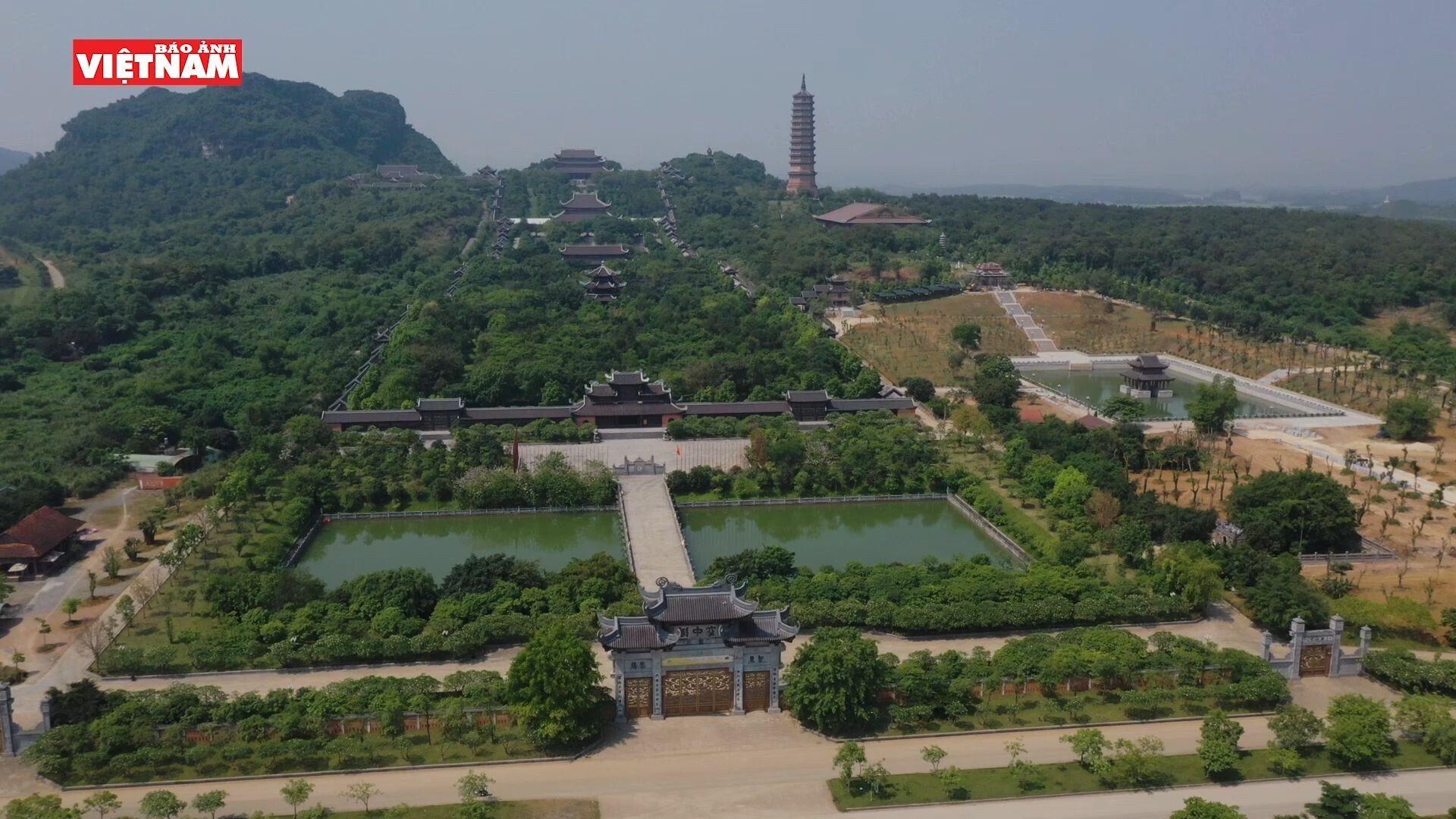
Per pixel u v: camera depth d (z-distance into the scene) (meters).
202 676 97.56
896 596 111.19
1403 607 106.75
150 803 72.44
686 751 86.12
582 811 77.56
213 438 172.62
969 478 153.25
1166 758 85.00
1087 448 160.62
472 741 85.50
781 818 77.50
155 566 123.31
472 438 163.88
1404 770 84.00
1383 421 191.25
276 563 123.19
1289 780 82.38
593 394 187.25
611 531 144.25
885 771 81.06
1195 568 111.31
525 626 103.31
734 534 143.25
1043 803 79.12
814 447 160.62
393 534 141.88
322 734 85.44
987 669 95.12
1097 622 109.81
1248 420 194.00
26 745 83.94
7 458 158.38
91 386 192.12
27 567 120.69
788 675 91.00
